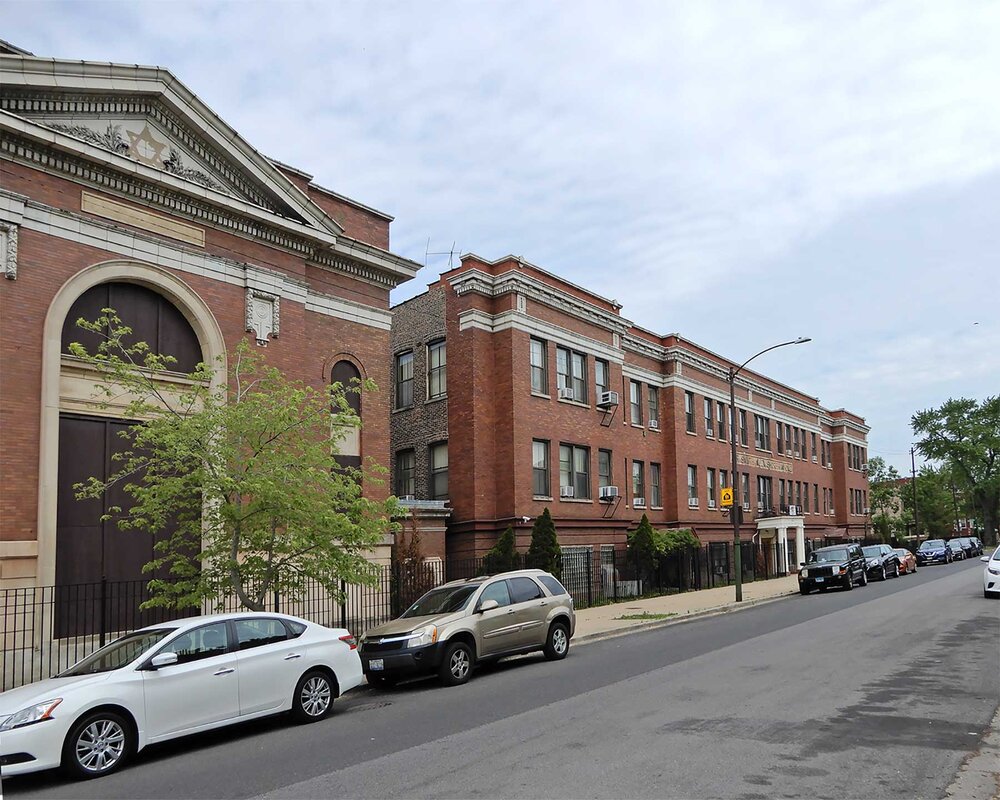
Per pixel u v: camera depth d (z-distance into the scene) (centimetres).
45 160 1485
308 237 1942
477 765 763
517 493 2655
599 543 3006
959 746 772
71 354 1522
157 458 1348
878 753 752
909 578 3619
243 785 751
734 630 1841
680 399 3697
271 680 1002
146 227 1648
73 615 1475
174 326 1711
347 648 1110
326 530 1314
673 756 759
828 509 5588
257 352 1809
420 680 1362
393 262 2183
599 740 834
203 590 1309
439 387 2864
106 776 831
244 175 1841
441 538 2517
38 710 809
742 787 660
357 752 852
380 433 2133
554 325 2931
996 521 9350
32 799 754
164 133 1712
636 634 1916
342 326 2078
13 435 1395
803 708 948
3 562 1360
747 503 4322
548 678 1276
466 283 2725
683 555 3247
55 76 1493
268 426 1299
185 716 914
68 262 1509
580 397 3053
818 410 5525
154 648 923
